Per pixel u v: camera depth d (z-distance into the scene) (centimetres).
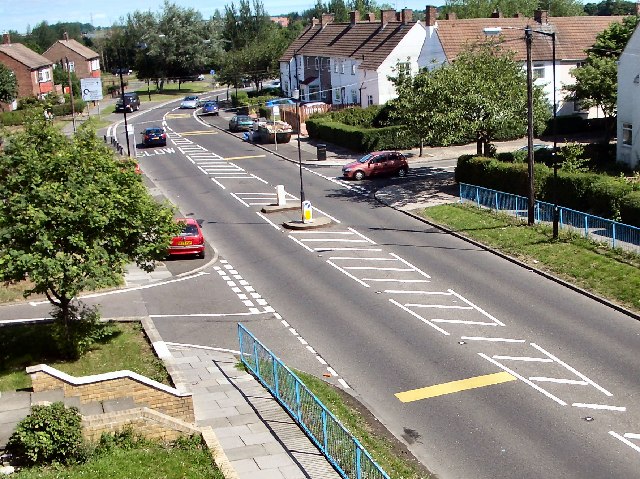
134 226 2014
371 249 3288
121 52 12725
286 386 1797
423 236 3441
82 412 1666
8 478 1359
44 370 1753
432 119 4006
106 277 1942
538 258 2944
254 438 1659
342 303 2641
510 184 3844
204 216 4059
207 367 2106
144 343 2180
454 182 4472
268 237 3591
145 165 5622
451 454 1641
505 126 4069
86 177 1980
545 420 1769
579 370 2017
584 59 6122
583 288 2622
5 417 1636
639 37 4125
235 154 5978
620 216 3103
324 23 8869
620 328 2291
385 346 2248
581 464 1577
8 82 7912
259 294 2788
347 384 2012
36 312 2581
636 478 1515
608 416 1770
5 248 1884
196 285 2916
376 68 6606
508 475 1548
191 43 11225
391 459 1593
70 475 1378
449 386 1970
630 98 4250
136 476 1388
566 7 10781
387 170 4812
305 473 1499
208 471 1430
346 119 6384
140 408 1622
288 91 9119
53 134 2083
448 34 6291
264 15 10744
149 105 9881
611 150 4781
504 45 6112
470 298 2612
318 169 5219
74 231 1900
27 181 1966
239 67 9306
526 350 2164
